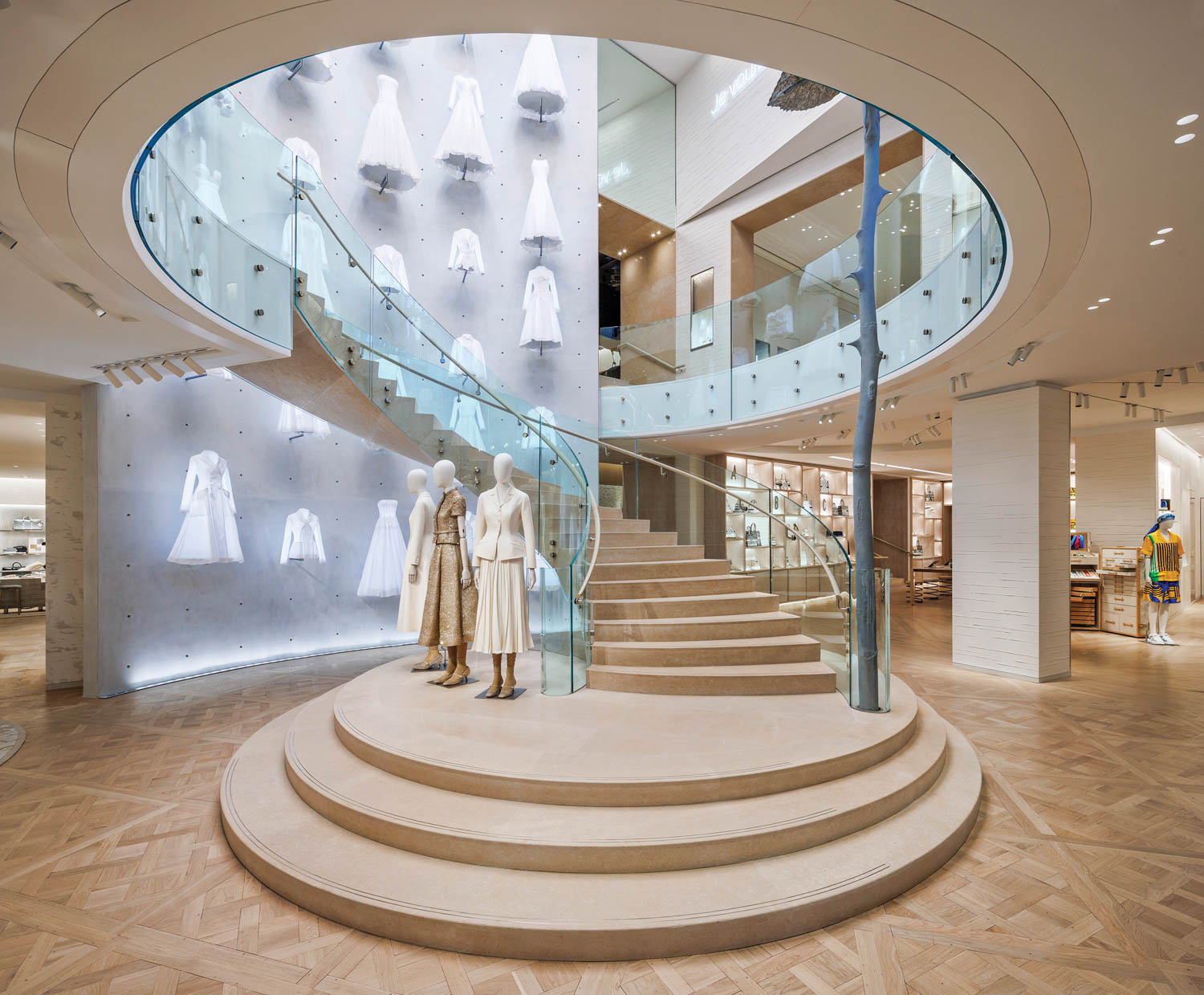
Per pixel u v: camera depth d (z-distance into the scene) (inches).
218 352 212.8
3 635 408.2
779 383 344.2
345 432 346.3
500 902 104.7
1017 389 296.8
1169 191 129.8
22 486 609.0
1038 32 87.2
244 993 91.4
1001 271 180.5
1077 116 106.5
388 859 117.9
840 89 101.8
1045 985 93.4
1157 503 416.5
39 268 152.0
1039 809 153.3
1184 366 262.5
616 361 427.5
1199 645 381.1
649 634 210.1
